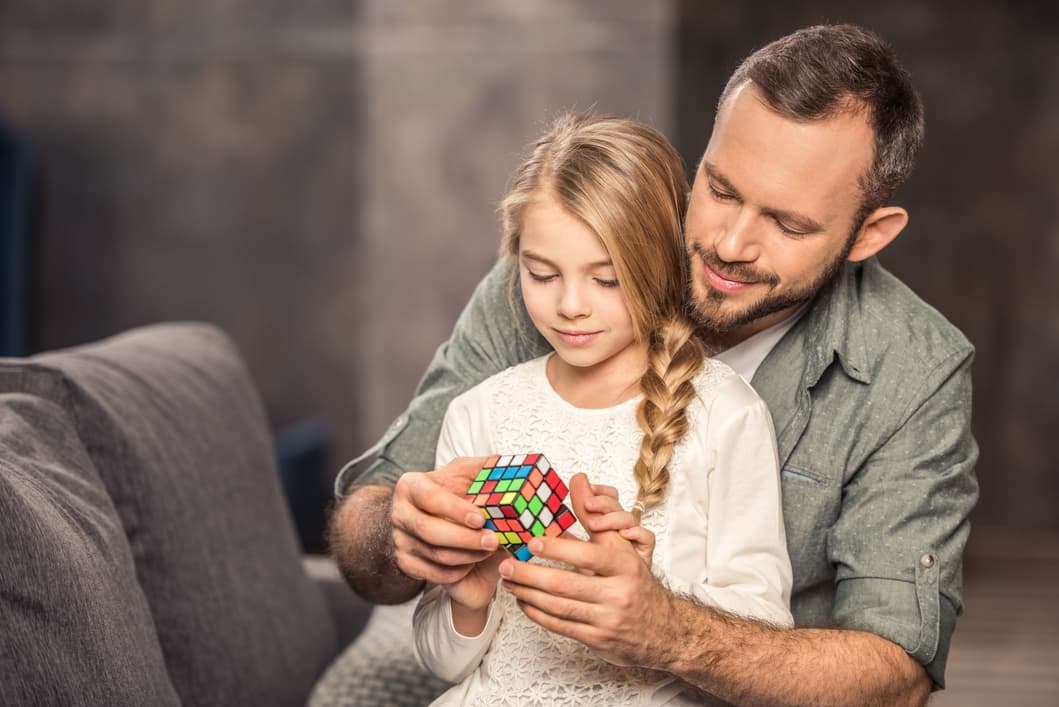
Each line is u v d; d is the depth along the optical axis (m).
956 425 1.73
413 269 5.65
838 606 1.67
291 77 6.05
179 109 6.10
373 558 1.63
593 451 1.55
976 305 6.19
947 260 6.20
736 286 1.62
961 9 6.13
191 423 2.06
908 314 1.80
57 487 1.60
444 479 1.41
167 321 6.16
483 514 1.31
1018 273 6.16
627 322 1.52
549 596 1.30
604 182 1.48
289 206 6.10
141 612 1.67
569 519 1.34
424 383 1.91
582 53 5.45
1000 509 6.21
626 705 1.47
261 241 6.12
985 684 4.12
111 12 6.08
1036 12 6.09
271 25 6.05
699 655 1.39
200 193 6.12
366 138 5.98
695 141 6.30
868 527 1.68
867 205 1.65
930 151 6.18
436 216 5.61
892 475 1.70
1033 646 4.55
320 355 6.14
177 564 1.84
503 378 1.67
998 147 6.15
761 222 1.59
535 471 1.31
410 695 1.98
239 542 2.04
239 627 1.94
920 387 1.73
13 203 5.79
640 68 5.39
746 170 1.57
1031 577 5.50
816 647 1.51
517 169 1.60
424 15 5.55
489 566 1.46
